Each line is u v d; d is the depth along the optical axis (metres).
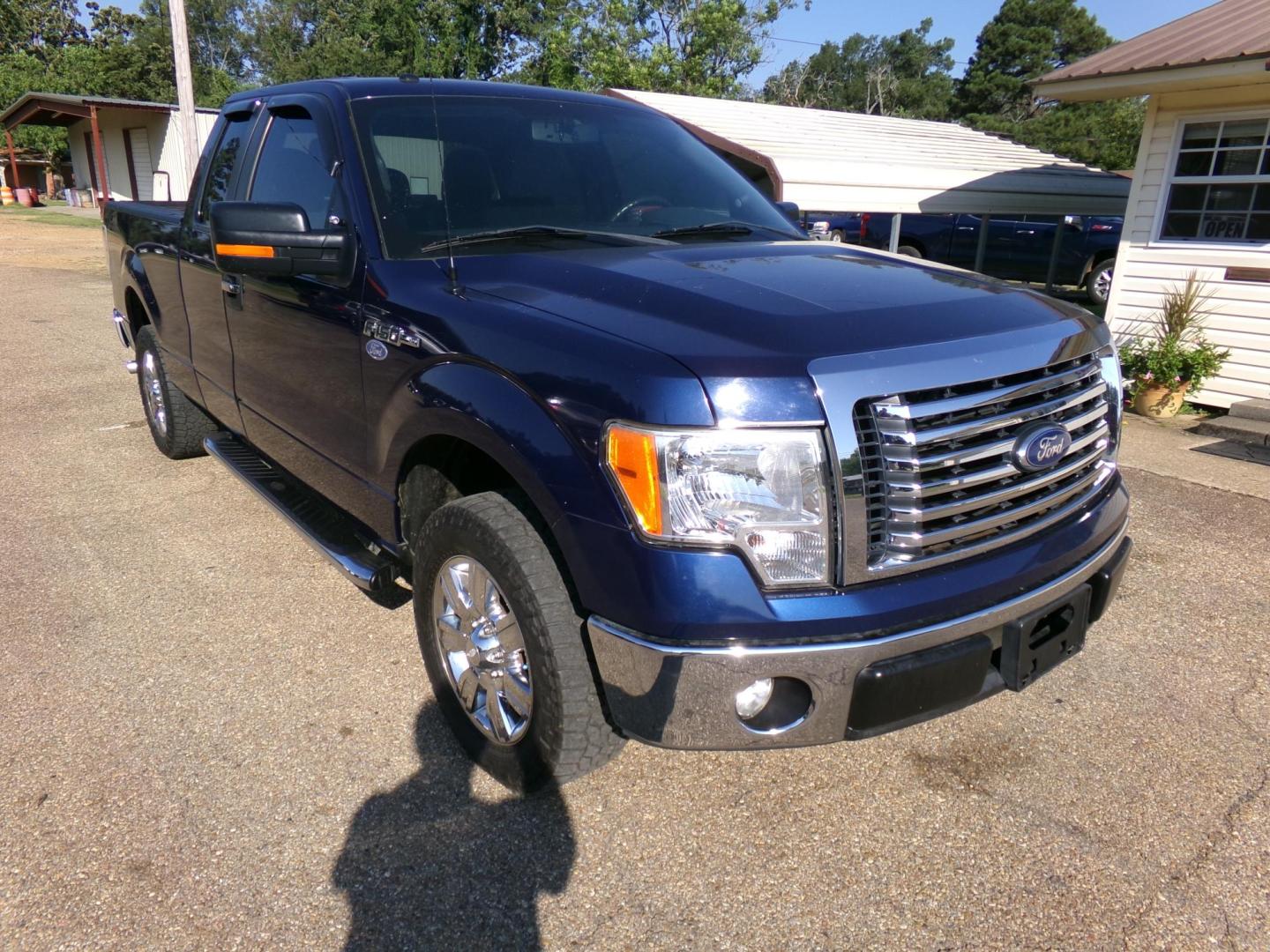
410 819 2.52
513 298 2.53
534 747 2.45
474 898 2.25
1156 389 7.75
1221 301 8.03
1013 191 11.20
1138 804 2.63
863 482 2.04
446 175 3.17
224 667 3.27
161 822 2.48
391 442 2.81
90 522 4.61
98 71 44.59
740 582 2.01
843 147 10.59
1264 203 7.79
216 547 4.33
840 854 2.42
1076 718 3.06
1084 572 2.50
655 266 2.64
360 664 3.31
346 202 3.05
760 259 2.82
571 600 2.33
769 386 2.01
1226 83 7.56
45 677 3.19
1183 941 2.15
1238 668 3.40
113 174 30.94
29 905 2.19
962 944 2.13
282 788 2.63
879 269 2.79
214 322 4.13
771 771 2.76
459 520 2.49
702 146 4.04
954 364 2.16
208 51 62.59
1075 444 2.47
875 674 2.08
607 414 2.08
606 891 2.28
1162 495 5.44
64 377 7.83
